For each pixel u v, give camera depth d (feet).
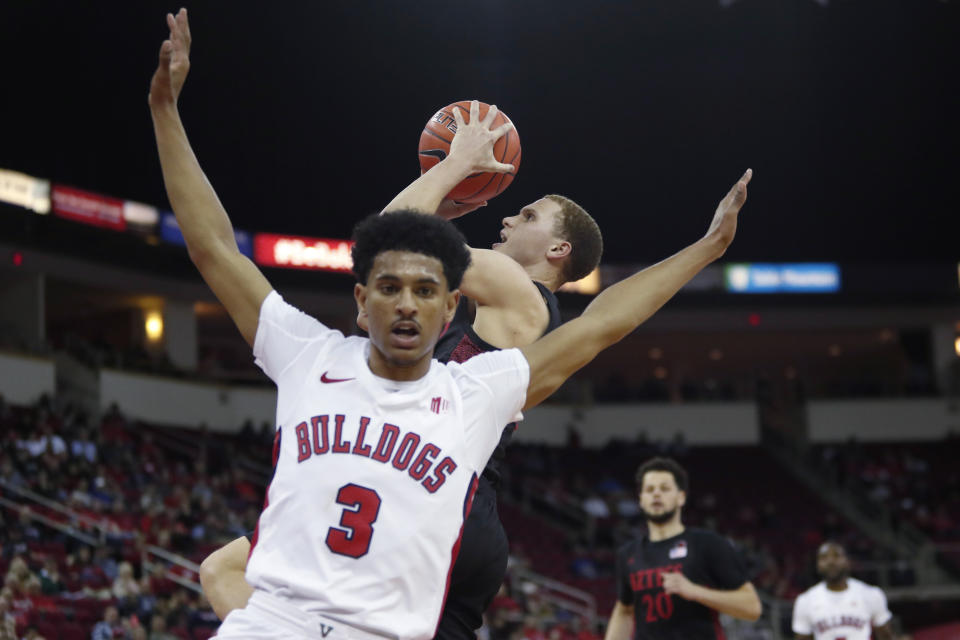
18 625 35.81
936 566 84.28
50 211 82.84
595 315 8.96
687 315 110.73
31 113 88.53
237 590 10.91
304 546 7.70
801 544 88.07
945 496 97.45
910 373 117.19
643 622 19.22
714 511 93.61
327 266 99.71
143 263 91.76
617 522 87.56
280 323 8.59
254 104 101.65
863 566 81.10
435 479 7.88
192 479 70.13
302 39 97.91
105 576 45.68
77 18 87.56
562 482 94.12
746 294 110.83
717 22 101.04
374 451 7.83
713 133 111.96
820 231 113.60
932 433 109.09
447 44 101.35
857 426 109.40
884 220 114.21
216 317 105.29
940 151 113.29
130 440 74.13
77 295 93.50
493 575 9.57
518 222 12.14
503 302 10.61
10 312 84.69
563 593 71.97
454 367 8.49
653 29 101.55
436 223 7.99
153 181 94.99
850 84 110.93
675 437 106.83
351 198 104.94
